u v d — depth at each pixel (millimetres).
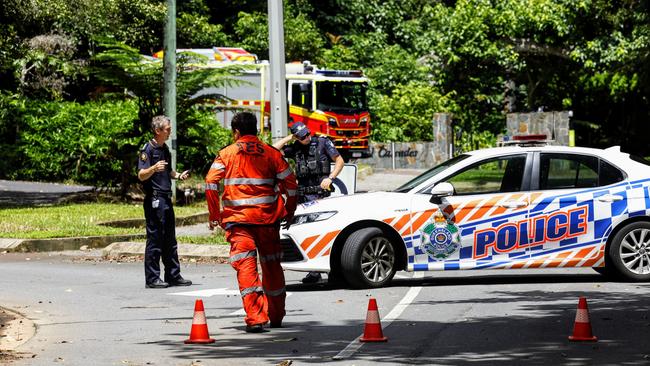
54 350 12648
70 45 50344
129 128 39688
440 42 57188
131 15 56438
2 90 46406
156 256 18750
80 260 23266
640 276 18422
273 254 14195
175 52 34656
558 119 48594
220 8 71312
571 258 18250
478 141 53344
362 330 13984
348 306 16172
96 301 17109
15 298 17453
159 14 56906
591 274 19844
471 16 56438
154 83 35156
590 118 61812
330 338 13383
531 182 18344
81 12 43031
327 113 49750
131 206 33188
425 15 75125
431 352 12297
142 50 59656
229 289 18594
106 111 41750
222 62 50625
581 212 18281
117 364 11742
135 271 21328
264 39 66438
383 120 56812
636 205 18375
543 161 18453
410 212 18094
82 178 43094
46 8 42156
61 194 38250
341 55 67188
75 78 50969
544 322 14336
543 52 56844
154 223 18719
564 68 58406
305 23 67000
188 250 23375
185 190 35219
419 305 16109
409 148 51219
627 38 53969
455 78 58312
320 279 19250
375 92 62281
